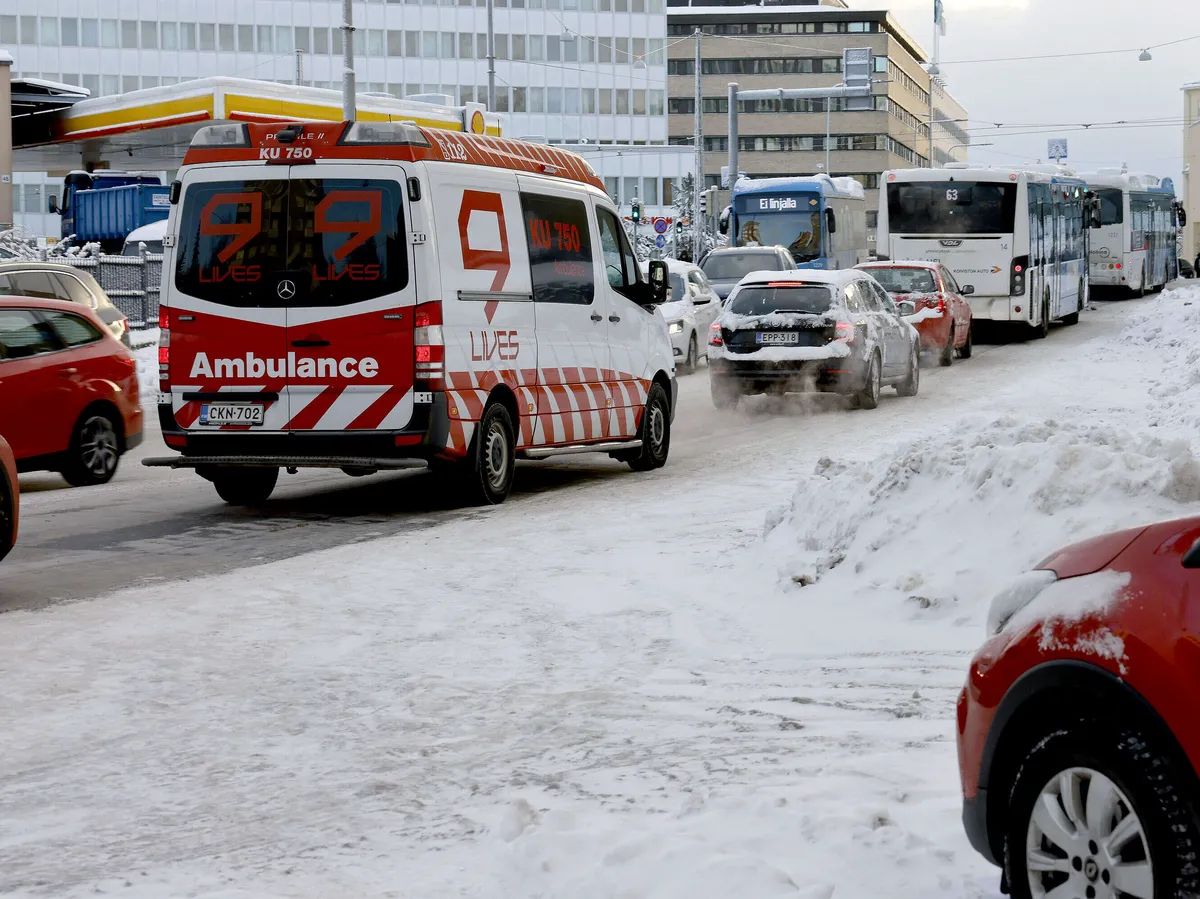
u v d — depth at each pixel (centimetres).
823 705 647
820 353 2036
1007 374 2628
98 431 1498
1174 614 348
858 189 4966
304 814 518
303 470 1620
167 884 452
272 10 9362
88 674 716
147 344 3419
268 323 1227
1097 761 352
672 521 1154
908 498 873
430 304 1201
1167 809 337
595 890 428
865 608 802
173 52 9200
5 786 555
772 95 5291
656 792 528
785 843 459
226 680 705
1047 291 3584
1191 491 800
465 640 782
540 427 1352
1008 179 3322
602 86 10131
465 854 471
